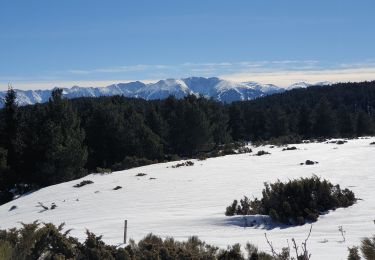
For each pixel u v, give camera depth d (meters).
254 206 15.98
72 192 27.17
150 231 13.54
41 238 6.61
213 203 19.08
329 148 41.94
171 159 46.41
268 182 23.31
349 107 126.06
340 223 12.73
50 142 39.16
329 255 8.91
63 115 42.72
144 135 49.94
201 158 39.78
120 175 32.69
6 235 6.65
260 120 85.06
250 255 8.43
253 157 37.94
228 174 27.88
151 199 21.53
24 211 23.27
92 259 7.11
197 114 56.66
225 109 84.69
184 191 22.86
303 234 11.82
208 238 12.00
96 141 50.28
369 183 19.62
